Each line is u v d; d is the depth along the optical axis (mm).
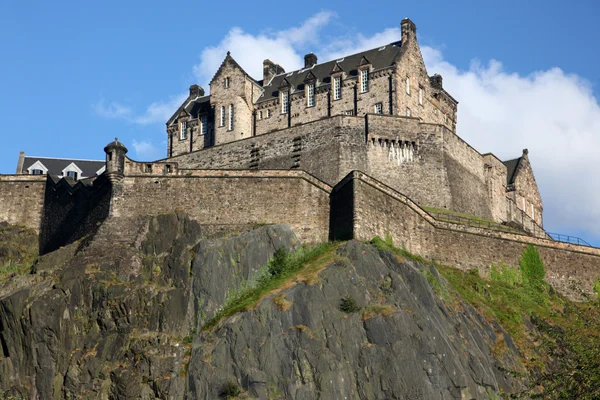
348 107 110188
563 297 95188
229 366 70750
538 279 95500
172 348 73250
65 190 94750
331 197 87812
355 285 76688
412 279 79000
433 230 91562
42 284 77688
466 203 106125
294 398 68750
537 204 129125
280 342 71438
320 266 78250
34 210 98000
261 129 116312
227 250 80375
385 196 87375
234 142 106375
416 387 69750
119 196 86562
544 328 60562
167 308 75750
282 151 103312
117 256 79812
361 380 70188
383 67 109938
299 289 74812
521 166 125812
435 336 73125
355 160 100062
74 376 72312
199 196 86500
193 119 121750
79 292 76125
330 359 70500
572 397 53094
